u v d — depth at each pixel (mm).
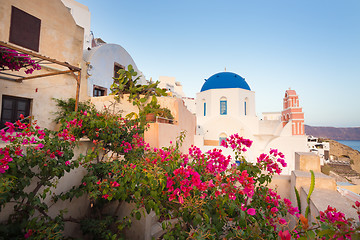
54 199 2973
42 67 6867
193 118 12781
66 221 3266
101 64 10047
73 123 3127
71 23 7863
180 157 2979
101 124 3379
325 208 2055
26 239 2258
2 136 2207
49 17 7047
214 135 21828
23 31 6246
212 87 24172
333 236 1302
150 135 5562
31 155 2346
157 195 2402
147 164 2715
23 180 2279
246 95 23250
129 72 7820
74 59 7988
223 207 2146
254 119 20953
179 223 2305
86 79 8703
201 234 1838
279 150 17156
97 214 3793
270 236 1899
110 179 3148
